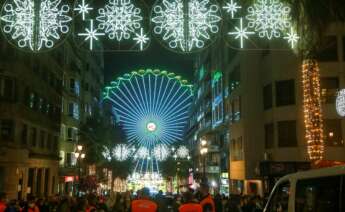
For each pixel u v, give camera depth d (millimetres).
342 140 36750
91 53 79375
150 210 11391
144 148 87625
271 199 9016
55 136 54125
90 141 63625
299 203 7891
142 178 100375
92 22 19125
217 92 61719
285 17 19297
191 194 12352
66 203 21250
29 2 19078
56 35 19016
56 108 54500
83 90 71500
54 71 53438
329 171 7133
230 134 50719
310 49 20859
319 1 18234
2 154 37594
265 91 41812
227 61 52875
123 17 18844
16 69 39000
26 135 42406
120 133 84438
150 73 89562
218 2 20297
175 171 100062
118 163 83375
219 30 18781
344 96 20094
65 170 58500
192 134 103562
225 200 25094
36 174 45406
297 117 38031
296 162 37250
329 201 7012
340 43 37500
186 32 18578
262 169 38219
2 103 38125
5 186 37906
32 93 44156
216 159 65500
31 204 21328
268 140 41031
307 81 22281
